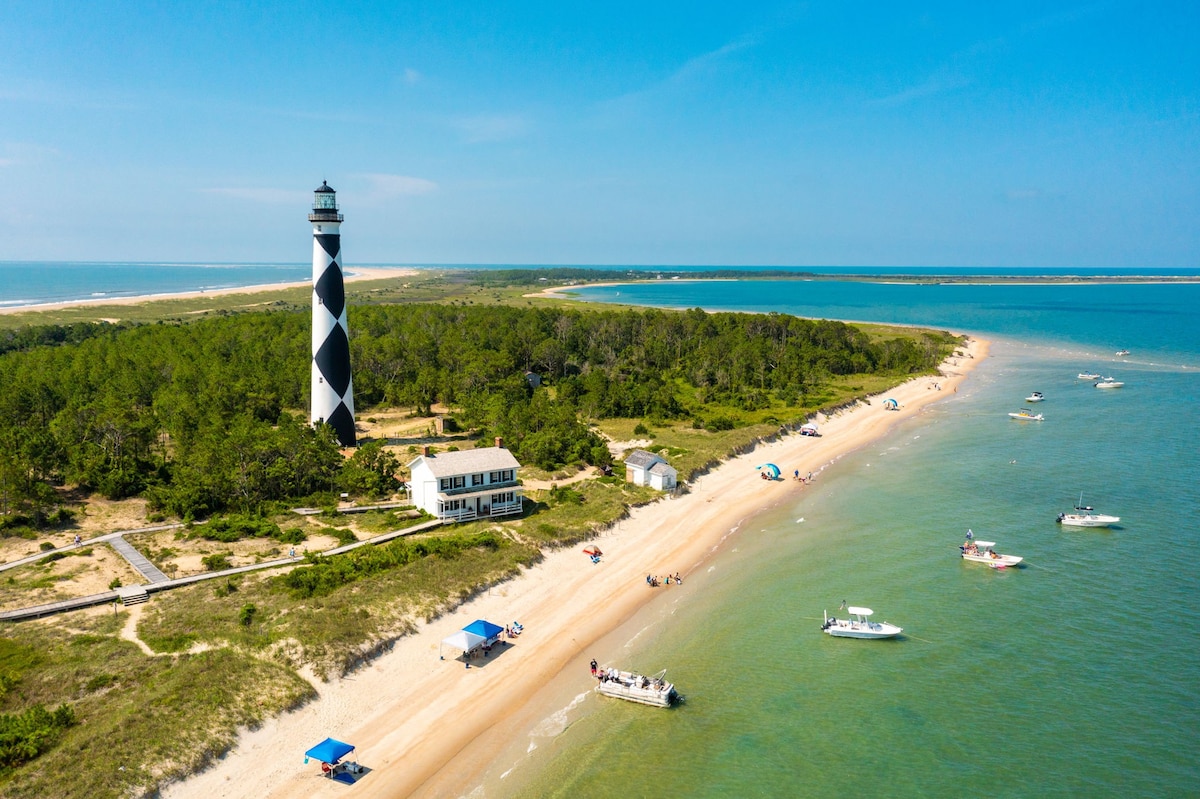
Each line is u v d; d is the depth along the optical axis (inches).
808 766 1624.0
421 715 1769.2
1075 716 1784.0
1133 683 1910.7
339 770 1568.7
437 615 2149.4
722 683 1932.8
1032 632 2167.8
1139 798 1524.4
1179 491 3385.8
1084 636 2140.7
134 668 1764.3
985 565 2628.0
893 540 2874.0
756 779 1584.6
